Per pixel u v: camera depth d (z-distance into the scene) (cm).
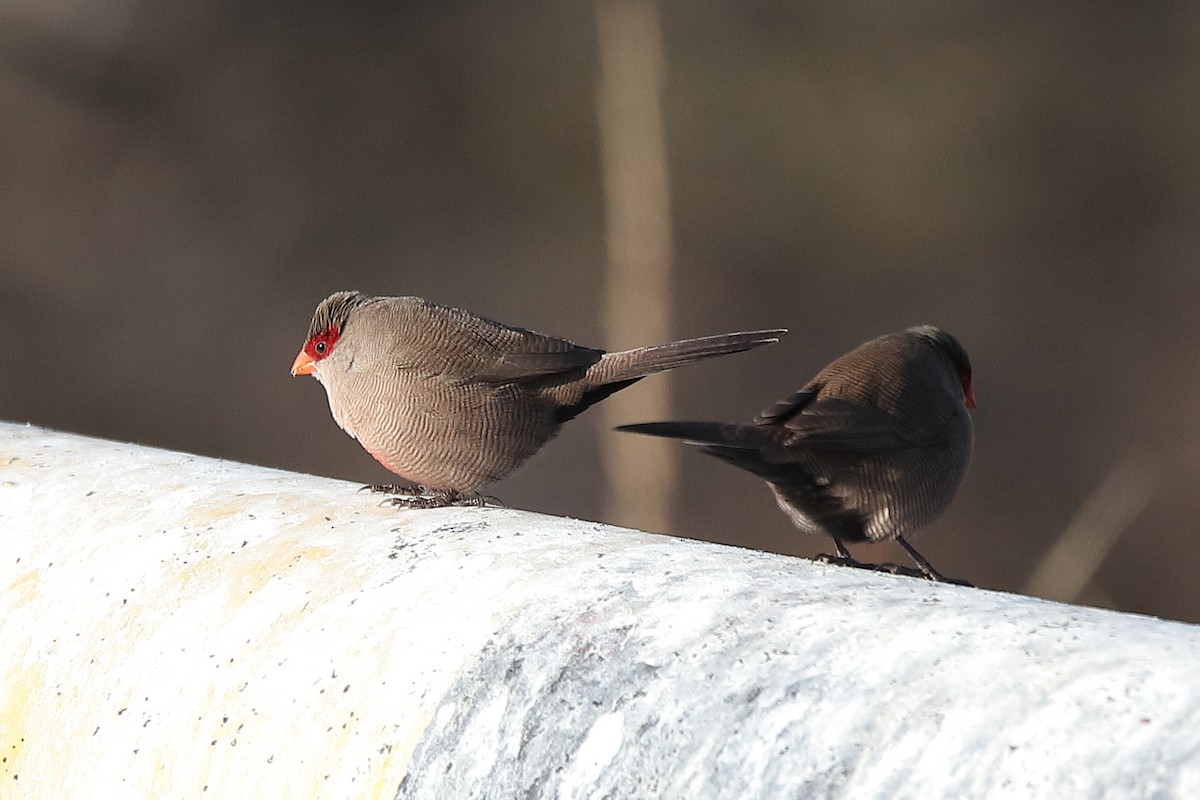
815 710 246
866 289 1977
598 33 1458
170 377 1902
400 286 2011
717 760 249
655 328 1428
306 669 326
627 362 596
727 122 1991
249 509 403
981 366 1900
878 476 593
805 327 1944
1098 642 243
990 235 2005
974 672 240
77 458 477
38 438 521
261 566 367
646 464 1380
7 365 1873
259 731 324
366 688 311
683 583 302
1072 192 2008
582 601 303
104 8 1962
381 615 327
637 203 1434
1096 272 1984
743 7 2008
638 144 1434
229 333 1942
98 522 418
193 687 344
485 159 2056
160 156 2000
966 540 1692
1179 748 209
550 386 606
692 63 1992
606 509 1537
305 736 314
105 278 1939
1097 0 2017
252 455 1834
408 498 430
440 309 615
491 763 279
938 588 292
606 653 282
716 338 593
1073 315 1947
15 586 409
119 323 1928
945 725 231
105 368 1898
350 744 304
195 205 2005
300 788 309
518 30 2073
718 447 578
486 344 604
